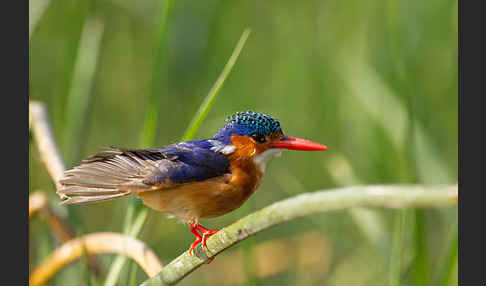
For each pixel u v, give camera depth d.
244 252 9.73
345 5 14.27
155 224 12.23
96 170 7.69
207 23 13.56
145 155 8.09
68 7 11.59
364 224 10.79
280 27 14.78
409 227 9.41
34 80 13.20
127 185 7.64
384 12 13.34
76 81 10.54
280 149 8.76
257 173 8.71
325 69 14.02
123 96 14.17
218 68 14.02
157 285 6.88
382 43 13.15
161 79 8.63
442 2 13.10
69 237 9.38
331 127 13.64
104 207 13.06
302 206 5.64
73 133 10.26
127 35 14.30
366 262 12.64
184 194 8.17
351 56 13.54
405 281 10.09
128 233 8.17
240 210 10.04
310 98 14.01
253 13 14.79
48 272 8.42
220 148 8.55
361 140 12.88
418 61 12.70
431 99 13.00
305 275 13.06
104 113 13.84
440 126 13.14
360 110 13.05
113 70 14.11
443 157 11.98
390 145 11.93
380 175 12.12
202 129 13.41
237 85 14.27
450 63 13.13
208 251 6.64
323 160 13.41
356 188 5.19
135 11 13.80
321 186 13.40
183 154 8.28
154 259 7.36
